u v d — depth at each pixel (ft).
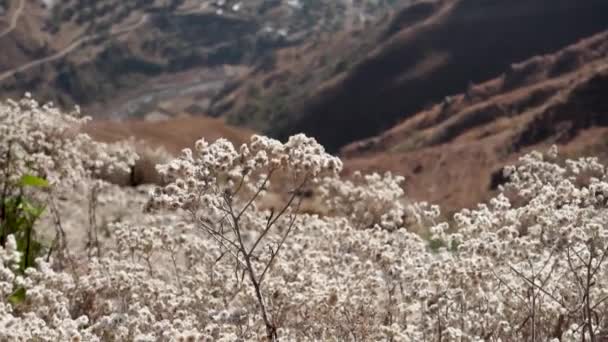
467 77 596.70
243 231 24.44
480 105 451.53
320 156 15.28
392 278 18.60
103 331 16.06
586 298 15.96
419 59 628.28
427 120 531.91
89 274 21.97
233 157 15.52
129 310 18.03
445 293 17.44
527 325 18.61
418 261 20.36
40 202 30.73
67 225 32.73
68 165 29.12
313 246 24.06
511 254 18.65
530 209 18.98
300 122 647.56
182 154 15.99
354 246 22.11
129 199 38.52
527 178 25.98
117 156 35.76
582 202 20.29
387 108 612.70
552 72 500.33
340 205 28.55
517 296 18.13
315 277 19.60
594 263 17.97
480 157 312.29
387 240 21.72
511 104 445.78
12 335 14.07
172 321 17.34
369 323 17.71
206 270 21.16
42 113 30.68
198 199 15.39
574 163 25.55
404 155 368.27
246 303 18.12
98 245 27.58
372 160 378.94
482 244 17.99
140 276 20.06
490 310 18.16
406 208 27.55
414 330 17.30
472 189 225.35
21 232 28.37
